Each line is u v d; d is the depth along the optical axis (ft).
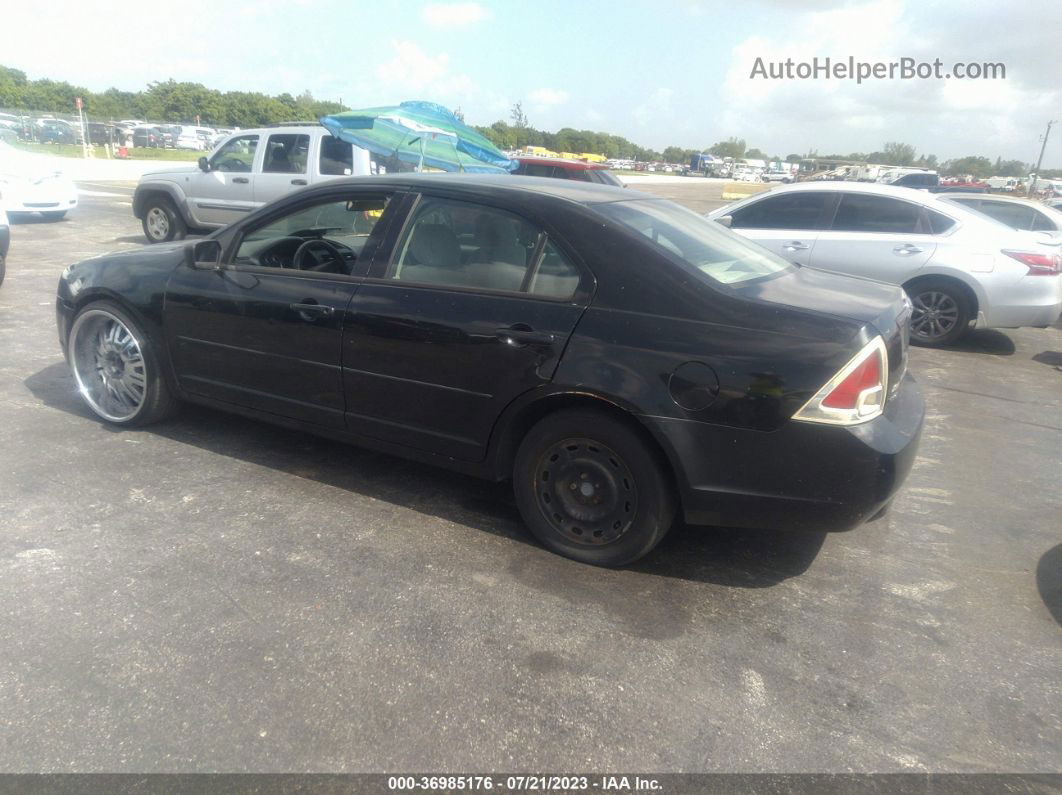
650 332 10.19
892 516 13.42
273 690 8.36
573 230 10.98
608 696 8.53
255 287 13.28
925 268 25.77
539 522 11.43
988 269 25.07
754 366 9.64
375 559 11.08
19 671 8.47
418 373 11.73
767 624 10.01
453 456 11.94
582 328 10.52
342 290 12.42
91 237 41.24
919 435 10.44
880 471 9.59
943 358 25.26
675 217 12.77
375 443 12.70
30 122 131.34
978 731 8.27
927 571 11.57
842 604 10.57
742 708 8.45
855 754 7.88
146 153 131.64
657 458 10.37
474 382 11.28
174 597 9.92
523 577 10.80
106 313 14.84
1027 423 18.93
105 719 7.86
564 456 11.00
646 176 217.97
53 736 7.61
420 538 11.74
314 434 13.44
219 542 11.32
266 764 7.41
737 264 11.74
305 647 9.07
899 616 10.35
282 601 9.95
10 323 23.00
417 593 10.28
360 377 12.32
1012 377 23.30
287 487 13.25
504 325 10.93
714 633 9.76
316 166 34.78
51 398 16.93
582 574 10.95
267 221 13.58
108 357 15.26
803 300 10.54
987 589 11.14
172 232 39.27
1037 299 24.94
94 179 80.07
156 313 14.34
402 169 34.17
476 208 11.73
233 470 13.82
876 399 9.74
